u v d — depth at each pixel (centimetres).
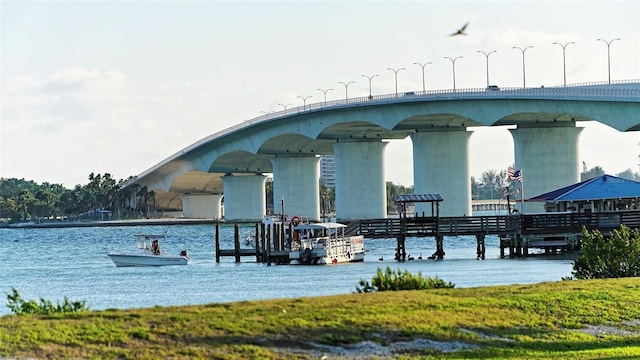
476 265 11569
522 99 18725
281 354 3712
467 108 19638
